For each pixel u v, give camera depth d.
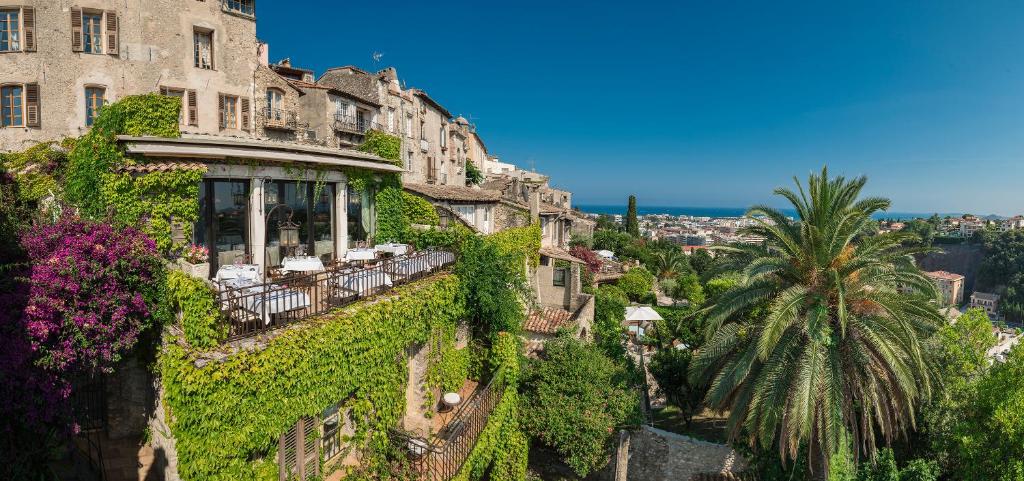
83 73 24.30
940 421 17.78
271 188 15.12
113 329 9.40
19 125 23.17
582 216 72.75
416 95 45.72
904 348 15.33
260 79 30.72
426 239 20.05
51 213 13.13
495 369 18.53
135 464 10.45
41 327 8.77
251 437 8.84
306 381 9.95
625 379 20.88
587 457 18.38
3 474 8.77
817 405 15.73
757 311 17.75
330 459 11.55
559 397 19.12
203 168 12.74
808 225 15.41
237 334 9.39
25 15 23.14
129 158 12.45
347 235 17.95
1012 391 15.84
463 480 13.47
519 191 42.78
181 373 8.09
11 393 8.66
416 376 15.25
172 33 26.75
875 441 18.92
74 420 9.63
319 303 12.06
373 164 18.23
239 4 29.78
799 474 17.70
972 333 20.17
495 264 18.84
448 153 53.25
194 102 27.53
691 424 24.19
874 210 16.45
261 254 14.71
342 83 41.34
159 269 10.42
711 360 17.20
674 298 54.12
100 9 24.66
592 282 38.03
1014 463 15.03
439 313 15.62
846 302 15.81
